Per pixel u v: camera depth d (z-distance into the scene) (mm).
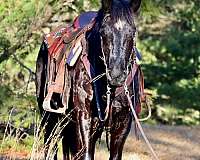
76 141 9242
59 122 9359
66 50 9555
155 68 29219
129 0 8867
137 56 9406
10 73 15602
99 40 8828
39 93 10867
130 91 9086
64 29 10312
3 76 14977
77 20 9883
